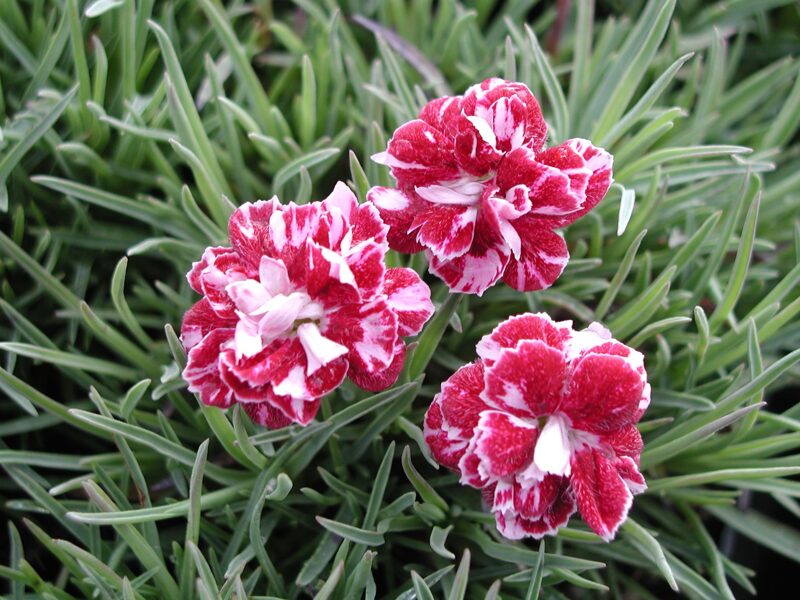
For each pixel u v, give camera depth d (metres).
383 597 0.19
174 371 0.19
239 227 0.16
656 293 0.19
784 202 0.24
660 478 0.20
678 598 0.21
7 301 0.20
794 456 0.19
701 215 0.22
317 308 0.16
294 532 0.20
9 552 0.20
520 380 0.16
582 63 0.23
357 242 0.16
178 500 0.19
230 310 0.16
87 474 0.20
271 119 0.22
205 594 0.16
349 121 0.23
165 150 0.22
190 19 0.24
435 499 0.18
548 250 0.17
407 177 0.17
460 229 0.16
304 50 0.24
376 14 0.25
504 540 0.19
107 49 0.23
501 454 0.15
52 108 0.20
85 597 0.19
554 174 0.16
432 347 0.18
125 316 0.19
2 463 0.19
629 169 0.21
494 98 0.17
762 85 0.24
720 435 0.21
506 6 0.26
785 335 0.21
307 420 0.15
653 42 0.21
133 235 0.22
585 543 0.19
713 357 0.20
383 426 0.18
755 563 0.21
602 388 0.15
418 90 0.21
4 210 0.20
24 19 0.23
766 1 0.26
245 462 0.19
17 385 0.19
